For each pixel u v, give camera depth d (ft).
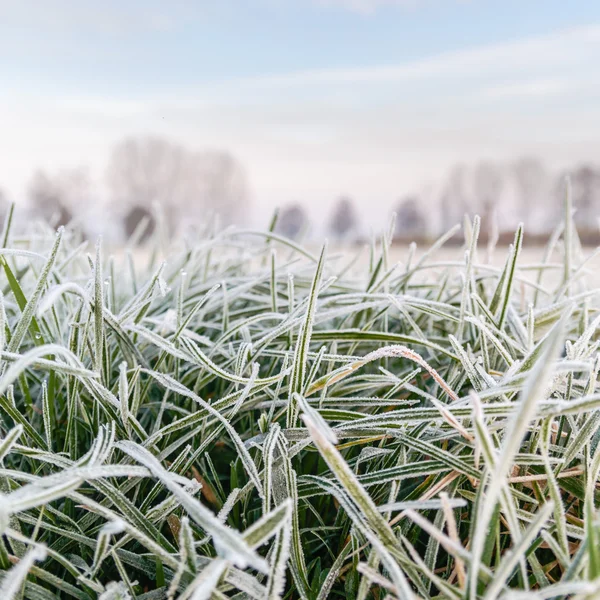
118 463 0.94
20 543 0.79
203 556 0.78
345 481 0.70
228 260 1.72
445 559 0.91
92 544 0.80
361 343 1.22
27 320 0.89
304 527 0.96
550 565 0.83
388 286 1.24
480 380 0.90
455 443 0.93
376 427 0.86
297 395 0.83
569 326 1.25
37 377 1.09
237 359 0.96
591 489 0.75
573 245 1.57
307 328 0.85
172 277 1.54
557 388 0.93
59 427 1.05
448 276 1.42
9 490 0.82
